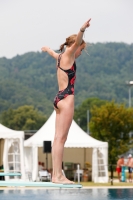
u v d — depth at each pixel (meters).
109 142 93.19
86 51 15.65
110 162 92.31
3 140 63.72
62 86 15.32
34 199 35.31
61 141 15.17
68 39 15.57
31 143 55.75
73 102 15.27
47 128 58.22
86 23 14.77
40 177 54.31
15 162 52.69
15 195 38.97
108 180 58.06
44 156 68.31
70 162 65.25
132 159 61.94
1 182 14.99
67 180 15.17
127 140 93.44
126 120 92.88
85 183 56.34
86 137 57.44
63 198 36.19
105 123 92.88
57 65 15.50
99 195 39.16
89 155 67.81
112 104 94.62
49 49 15.98
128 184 55.47
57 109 15.34
